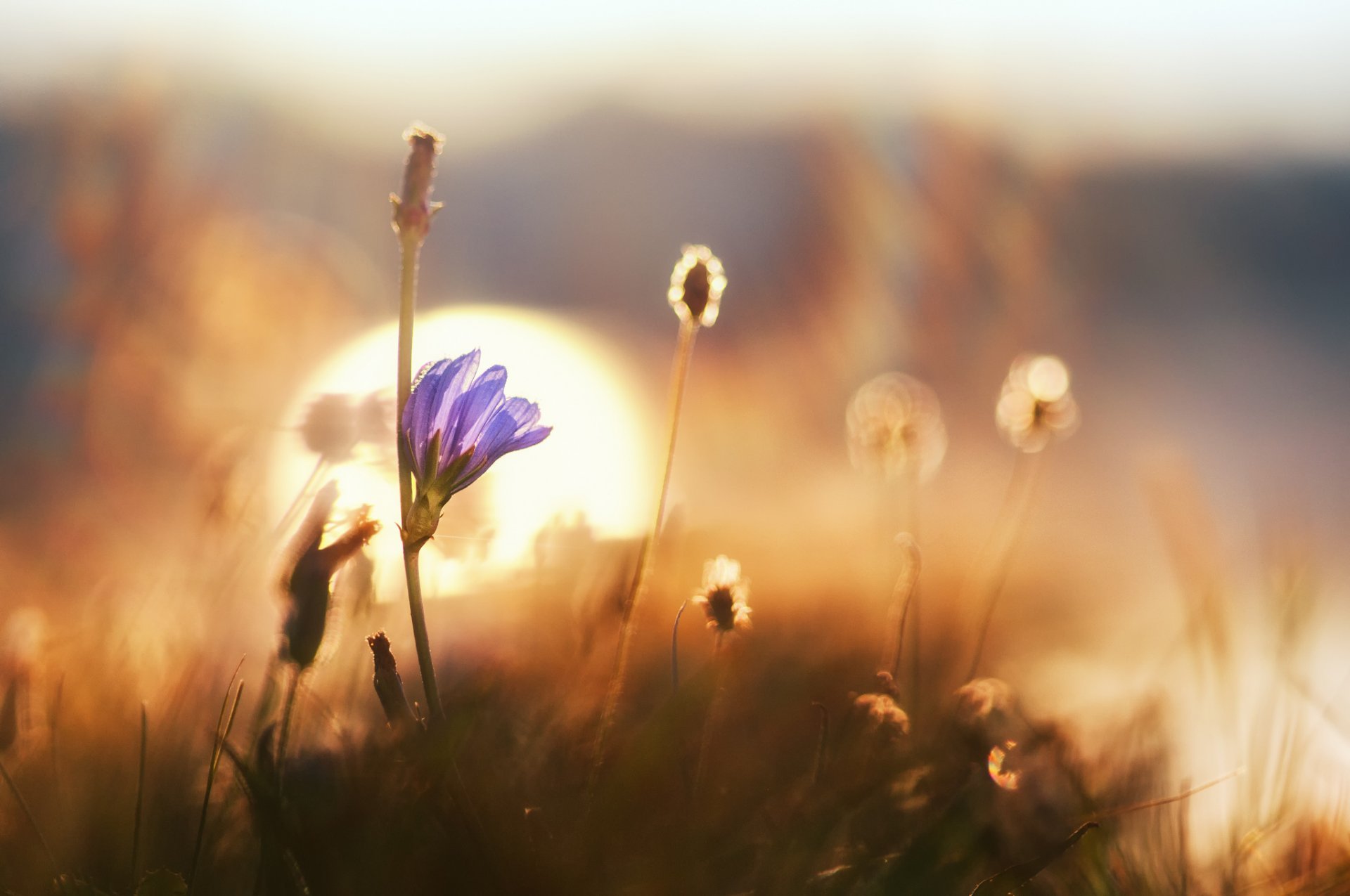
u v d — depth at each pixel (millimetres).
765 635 648
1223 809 555
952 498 1168
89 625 604
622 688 528
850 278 2410
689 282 511
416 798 471
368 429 544
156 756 537
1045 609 788
